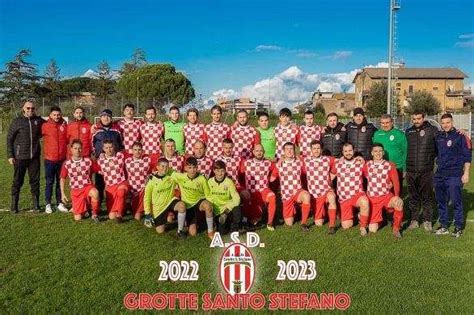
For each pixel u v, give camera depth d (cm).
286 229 859
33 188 959
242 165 907
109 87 7006
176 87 6556
